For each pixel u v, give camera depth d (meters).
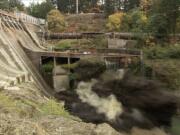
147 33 59.06
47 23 77.56
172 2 58.66
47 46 61.41
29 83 33.06
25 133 13.34
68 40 64.62
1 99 18.72
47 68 47.38
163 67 43.16
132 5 93.12
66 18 87.12
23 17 63.16
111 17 75.12
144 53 51.16
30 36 59.06
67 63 47.97
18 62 39.00
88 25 82.94
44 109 20.89
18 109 17.39
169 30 59.00
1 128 13.34
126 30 69.62
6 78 28.92
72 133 15.59
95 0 107.62
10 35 47.59
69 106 22.95
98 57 43.97
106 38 64.31
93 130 15.45
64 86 43.25
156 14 59.62
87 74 37.41
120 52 50.88
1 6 79.62
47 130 15.76
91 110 17.25
